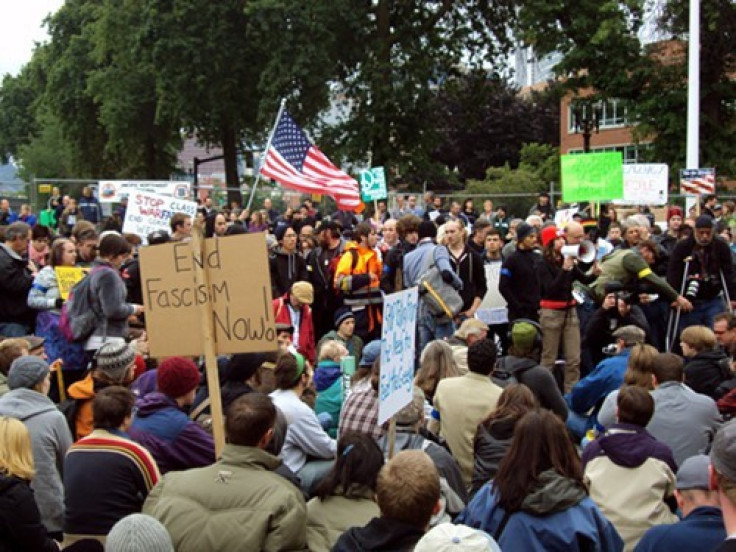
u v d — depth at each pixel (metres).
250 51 31.47
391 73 30.02
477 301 11.02
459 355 7.89
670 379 6.22
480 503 4.09
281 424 5.60
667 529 3.74
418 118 31.09
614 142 51.91
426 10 31.81
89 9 45.97
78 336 7.92
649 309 11.23
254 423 4.33
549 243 10.84
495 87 33.34
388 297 4.81
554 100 32.88
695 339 7.68
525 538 3.83
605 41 28.39
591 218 15.21
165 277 5.32
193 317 5.29
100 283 7.85
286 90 29.39
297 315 10.66
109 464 4.75
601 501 5.00
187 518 4.16
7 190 28.17
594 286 10.70
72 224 20.16
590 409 7.75
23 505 4.46
